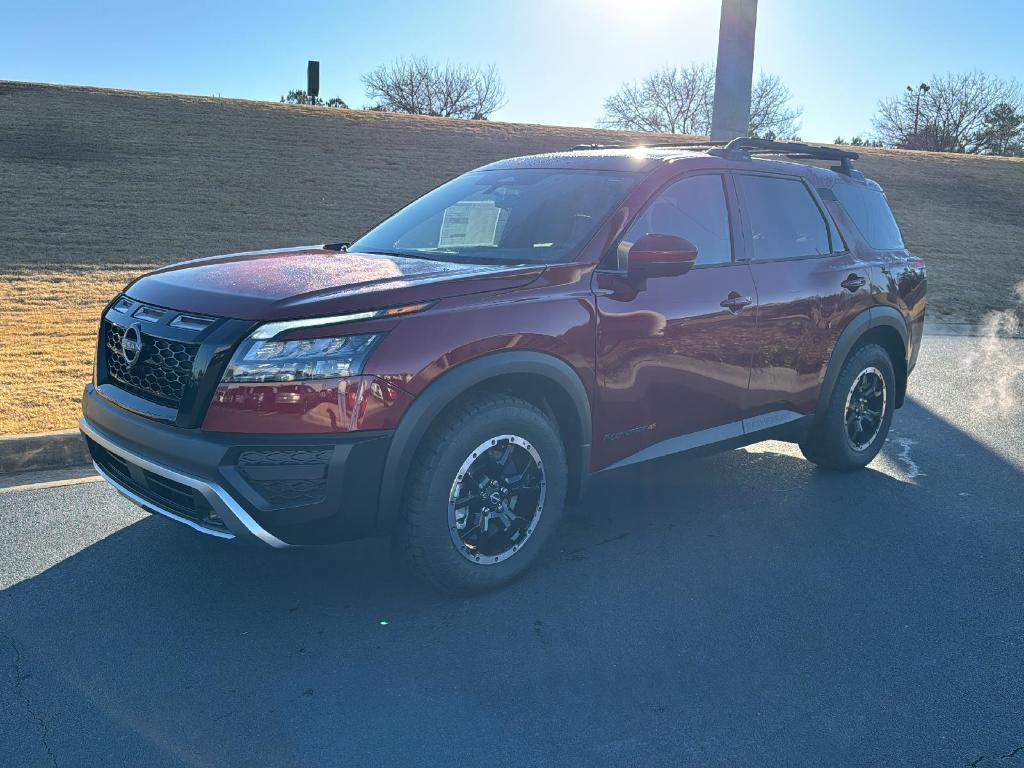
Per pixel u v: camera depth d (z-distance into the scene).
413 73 70.81
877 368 5.34
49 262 14.10
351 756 2.61
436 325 3.26
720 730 2.78
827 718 2.85
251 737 2.69
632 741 2.71
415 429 3.19
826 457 5.24
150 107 29.39
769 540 4.31
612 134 34.47
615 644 3.29
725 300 4.23
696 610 3.57
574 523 4.48
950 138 72.38
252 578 3.76
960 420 6.80
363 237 4.63
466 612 3.50
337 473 3.09
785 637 3.37
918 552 4.21
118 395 3.46
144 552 3.98
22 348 8.20
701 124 70.38
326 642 3.26
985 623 3.52
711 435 4.35
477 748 2.66
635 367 3.88
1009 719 2.87
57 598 3.54
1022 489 5.17
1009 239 23.64
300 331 3.07
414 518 3.34
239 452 3.04
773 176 4.79
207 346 3.10
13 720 2.75
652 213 4.07
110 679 2.99
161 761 2.57
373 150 27.61
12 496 4.64
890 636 3.40
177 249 16.02
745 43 15.82
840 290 4.90
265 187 22.28
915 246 21.17
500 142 30.81
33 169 21.45
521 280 3.56
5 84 30.00
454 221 4.33
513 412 3.48
